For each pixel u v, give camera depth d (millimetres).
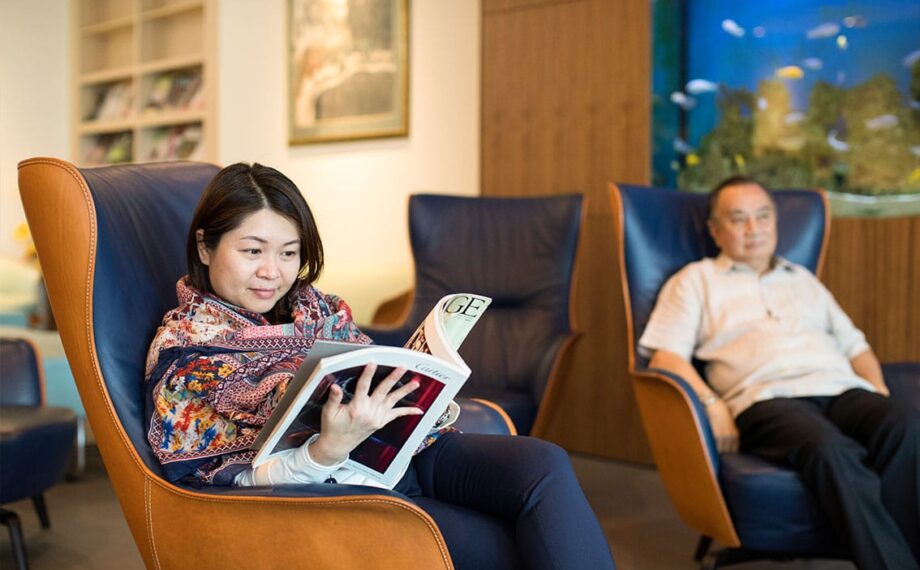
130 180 1720
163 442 1447
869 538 2029
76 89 7055
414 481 1624
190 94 6203
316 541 1335
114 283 1550
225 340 1476
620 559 2609
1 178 6832
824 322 2699
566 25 3820
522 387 2992
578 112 3801
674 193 2920
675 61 3816
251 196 1469
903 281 3201
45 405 2982
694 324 2650
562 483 1450
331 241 5312
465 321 1454
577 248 3148
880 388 2555
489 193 4070
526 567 1404
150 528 1471
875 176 3406
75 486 3402
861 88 3434
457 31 4656
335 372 1243
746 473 2164
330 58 5242
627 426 3760
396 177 4973
